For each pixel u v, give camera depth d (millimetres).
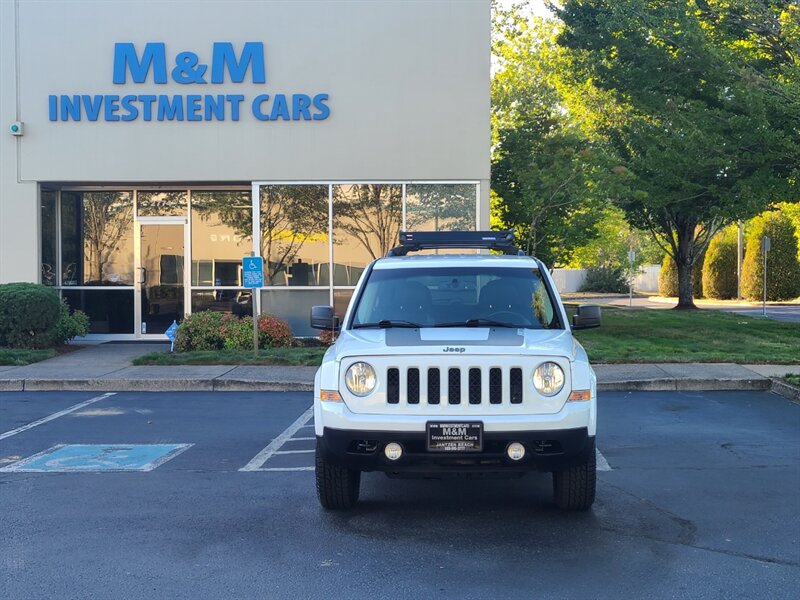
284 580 4930
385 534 5773
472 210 15992
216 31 15938
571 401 5629
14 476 7398
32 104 16000
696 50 16922
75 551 5438
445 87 15844
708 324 21484
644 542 5590
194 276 17172
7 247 16078
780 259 37781
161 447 8555
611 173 18453
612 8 17531
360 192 16016
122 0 15938
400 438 5508
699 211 19688
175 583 4883
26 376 12688
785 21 17172
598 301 39750
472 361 5574
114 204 17344
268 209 16125
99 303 17422
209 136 15945
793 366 13492
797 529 5863
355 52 15883
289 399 11492
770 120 16938
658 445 8570
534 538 5676
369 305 6812
